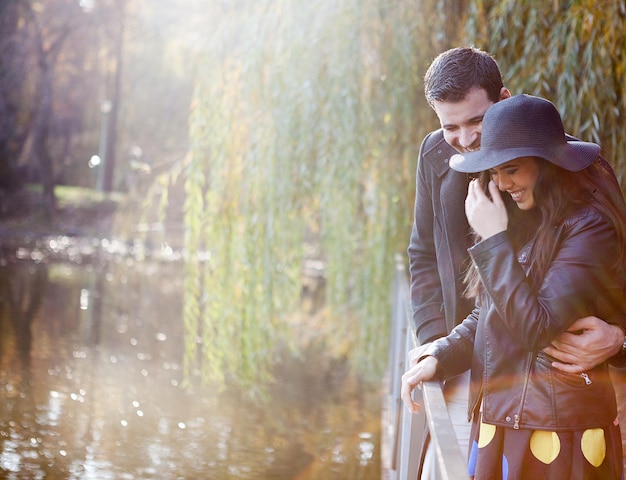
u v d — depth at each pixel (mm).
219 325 8352
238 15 7996
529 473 2264
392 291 8891
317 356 11258
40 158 32125
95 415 8242
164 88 35750
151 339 12094
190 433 7820
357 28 7699
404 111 7863
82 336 12016
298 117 7844
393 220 8789
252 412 8594
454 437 1839
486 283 2223
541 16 5672
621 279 2203
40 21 31578
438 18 7113
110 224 31422
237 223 8141
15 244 25359
